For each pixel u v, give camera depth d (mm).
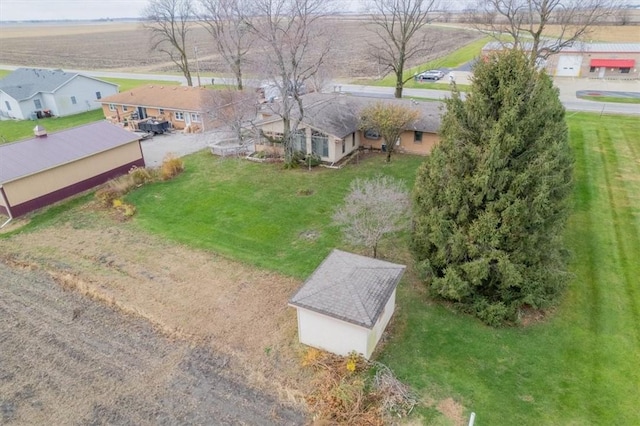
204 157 30891
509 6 35500
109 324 15039
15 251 19641
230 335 14289
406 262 17734
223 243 19672
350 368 12508
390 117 26438
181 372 12961
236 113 30438
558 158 13680
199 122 37844
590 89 45031
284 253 18734
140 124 37344
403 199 18078
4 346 14156
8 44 122125
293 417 11406
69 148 25438
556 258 14352
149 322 15039
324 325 12938
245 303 15758
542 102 13141
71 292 16797
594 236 18906
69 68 75000
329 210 22141
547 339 13648
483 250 13758
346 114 30031
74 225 21828
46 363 13445
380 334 13758
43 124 40844
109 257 18922
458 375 12430
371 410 11375
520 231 13281
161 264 18266
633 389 11812
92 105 46969
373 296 13000
